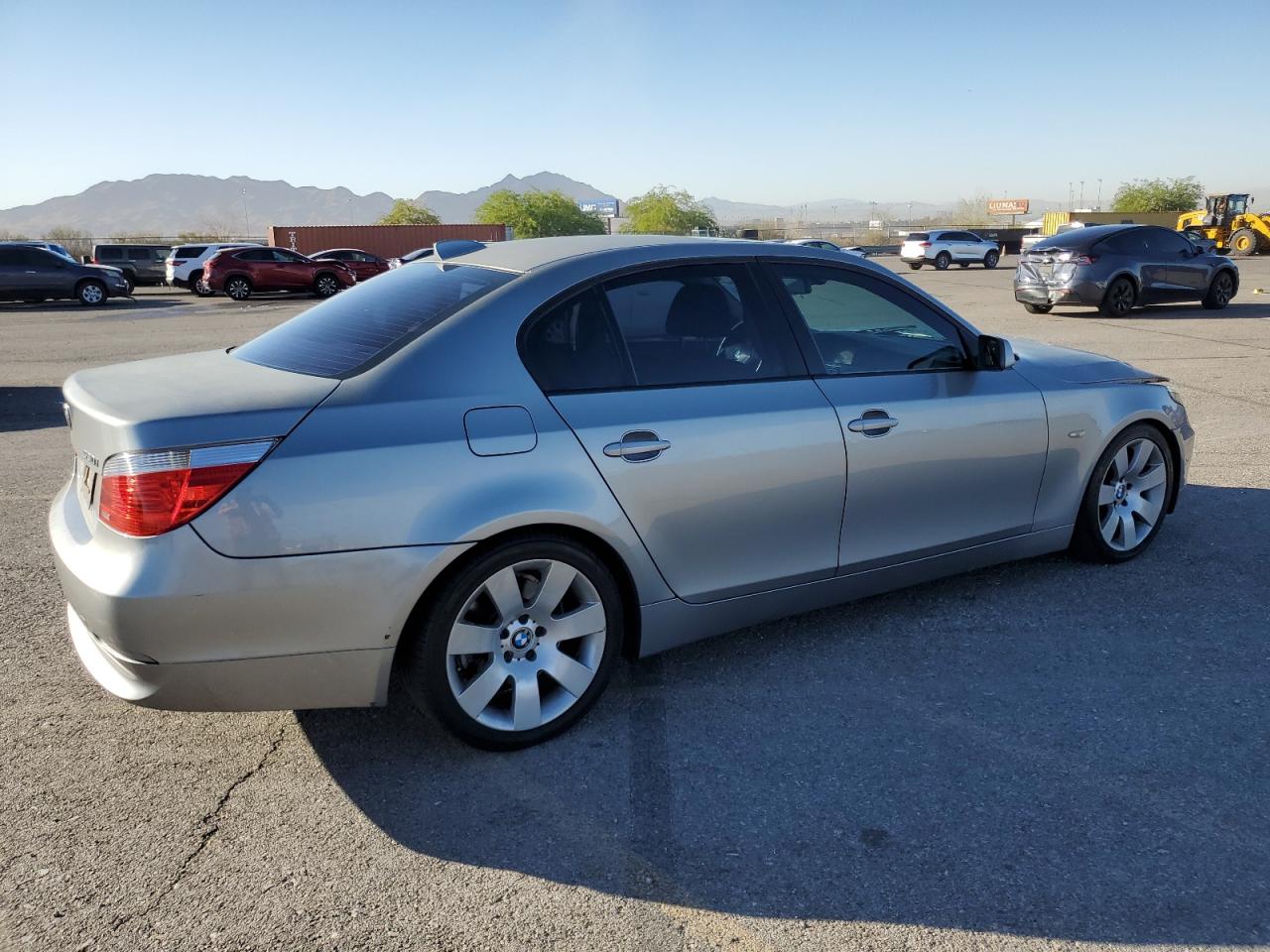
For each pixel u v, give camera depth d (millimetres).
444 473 2844
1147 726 3186
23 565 4895
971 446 3895
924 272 35250
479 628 2980
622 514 3129
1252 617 3990
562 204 97000
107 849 2637
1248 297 19453
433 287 3365
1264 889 2408
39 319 22234
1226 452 6695
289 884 2490
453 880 2504
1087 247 15523
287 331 3520
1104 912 2336
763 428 3381
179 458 2592
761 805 2805
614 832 2695
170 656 2643
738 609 3533
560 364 3129
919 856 2564
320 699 2852
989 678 3535
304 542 2686
